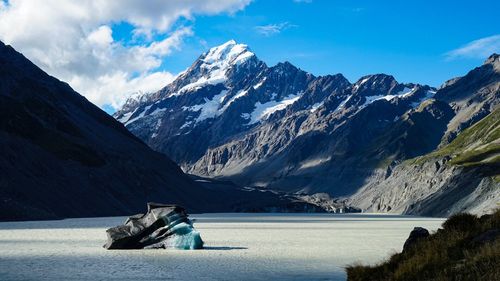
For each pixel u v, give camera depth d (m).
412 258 31.89
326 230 123.75
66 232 105.69
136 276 44.50
